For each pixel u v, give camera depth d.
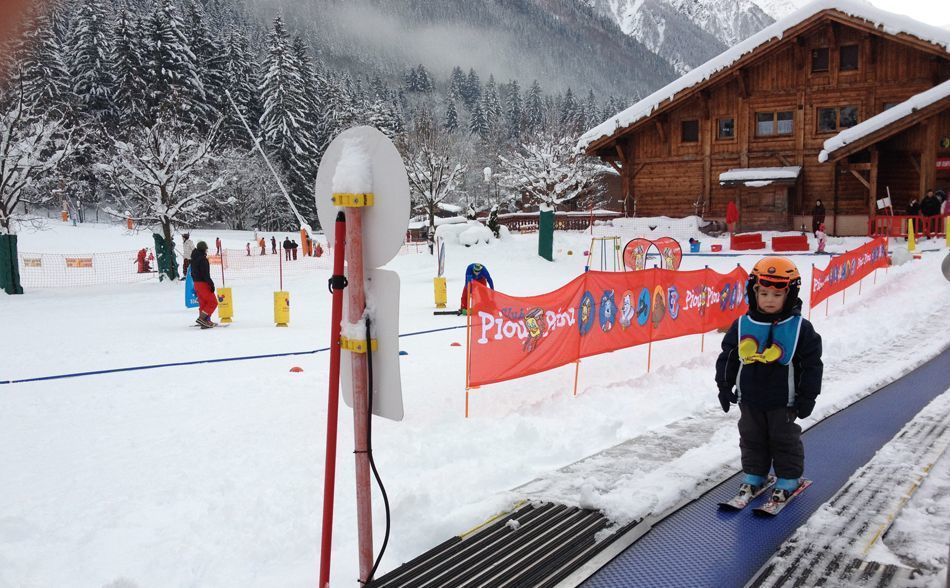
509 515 4.06
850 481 4.48
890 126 25.31
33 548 3.81
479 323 6.31
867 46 29.33
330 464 3.13
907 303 12.22
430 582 3.30
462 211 61.81
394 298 3.07
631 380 7.68
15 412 6.98
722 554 3.60
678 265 15.26
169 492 4.66
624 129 33.62
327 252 43.16
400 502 4.20
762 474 4.28
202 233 55.41
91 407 7.16
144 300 21.22
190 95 60.66
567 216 43.12
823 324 10.70
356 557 3.61
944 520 3.89
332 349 3.12
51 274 31.64
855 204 29.86
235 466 5.18
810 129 30.73
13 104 25.98
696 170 33.31
